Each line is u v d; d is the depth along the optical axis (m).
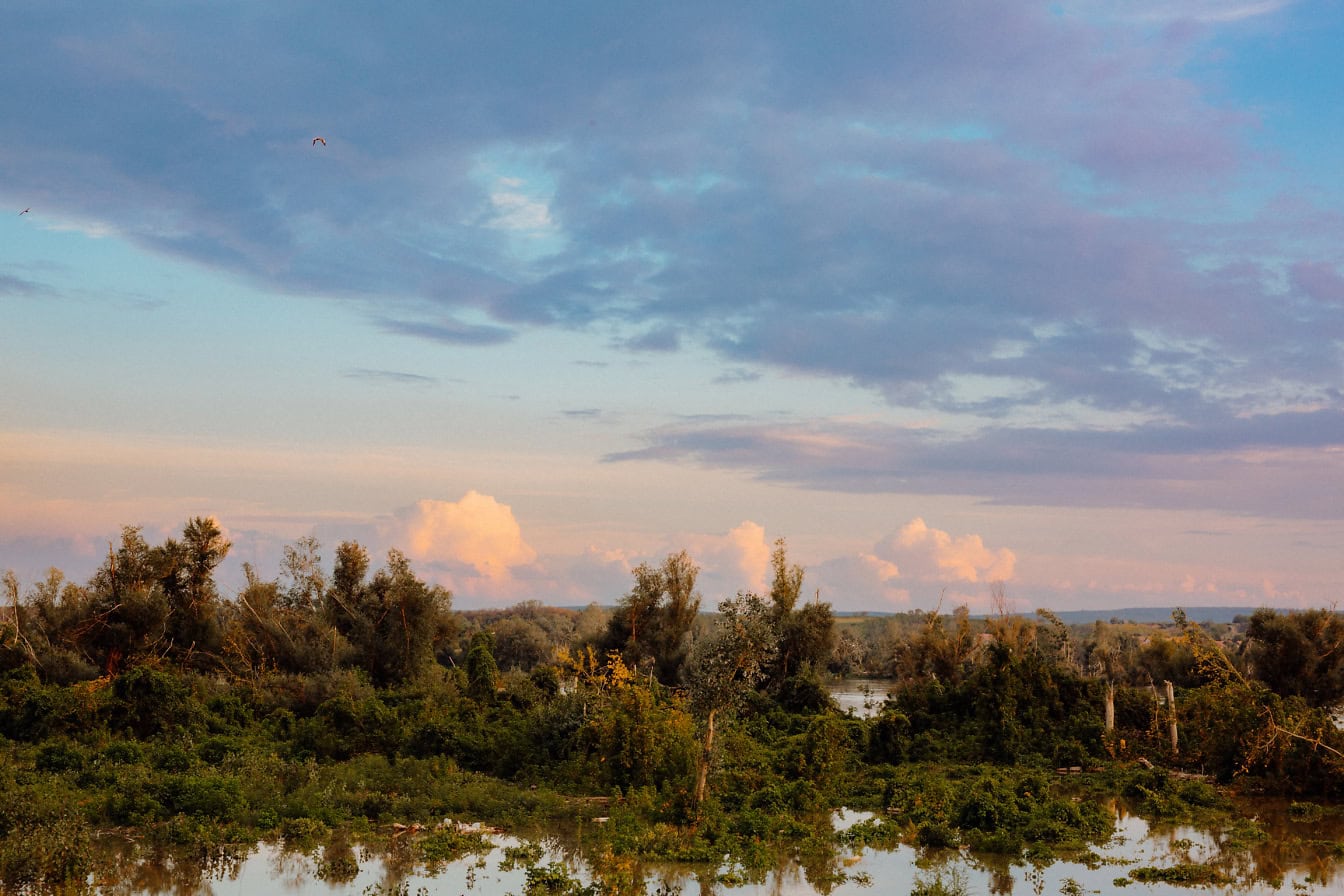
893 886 20.03
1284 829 25.67
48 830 20.50
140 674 35.19
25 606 50.75
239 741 33.09
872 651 111.19
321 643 54.44
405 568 56.75
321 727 34.00
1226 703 32.78
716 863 21.80
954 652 64.06
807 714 46.28
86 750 30.33
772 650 25.41
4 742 32.66
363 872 20.45
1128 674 76.31
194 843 22.17
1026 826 24.81
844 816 27.42
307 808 24.72
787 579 60.28
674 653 62.03
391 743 33.66
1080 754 36.59
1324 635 56.44
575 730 32.88
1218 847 23.61
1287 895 19.41
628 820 24.56
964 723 40.41
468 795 26.89
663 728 29.42
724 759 29.86
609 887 19.45
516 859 21.45
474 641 49.94
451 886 19.45
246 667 51.25
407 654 55.03
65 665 47.88
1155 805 28.58
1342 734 30.52
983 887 19.94
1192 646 37.09
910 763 36.94
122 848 22.11
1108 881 20.42
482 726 34.84
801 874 20.92
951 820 25.53
